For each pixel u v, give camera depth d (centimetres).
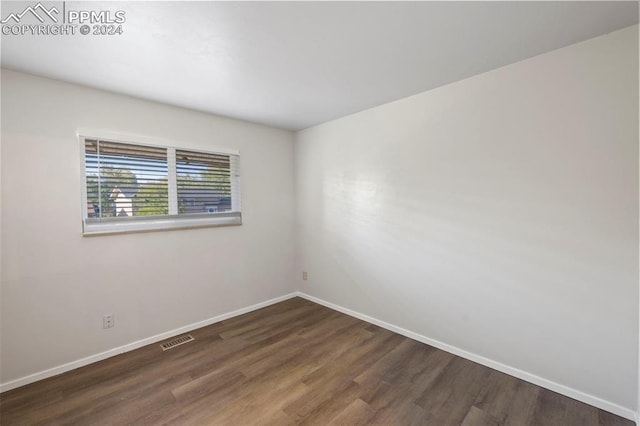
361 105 283
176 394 192
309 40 169
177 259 278
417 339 265
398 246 276
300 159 376
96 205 233
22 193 201
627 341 167
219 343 262
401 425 166
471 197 225
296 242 389
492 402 183
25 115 201
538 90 191
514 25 157
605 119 169
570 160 181
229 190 322
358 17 148
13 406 181
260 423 168
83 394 193
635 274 163
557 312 189
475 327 228
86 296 228
